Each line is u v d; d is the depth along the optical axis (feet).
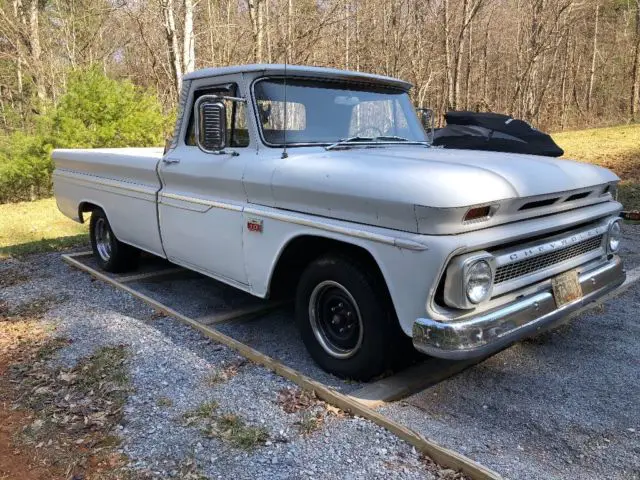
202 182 13.79
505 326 9.52
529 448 9.04
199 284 18.62
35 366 12.80
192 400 10.81
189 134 14.78
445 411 10.18
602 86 136.26
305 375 11.68
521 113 86.99
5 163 51.06
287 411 10.25
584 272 11.73
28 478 8.93
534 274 10.47
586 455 8.84
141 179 16.52
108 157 17.98
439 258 8.89
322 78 13.26
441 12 79.20
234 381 11.46
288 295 14.74
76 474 8.90
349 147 12.76
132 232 17.39
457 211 8.88
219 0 67.05
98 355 12.98
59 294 17.94
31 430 10.22
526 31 91.15
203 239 14.07
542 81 106.42
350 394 10.66
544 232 10.32
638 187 34.12
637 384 11.12
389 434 9.39
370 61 78.33
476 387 11.08
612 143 55.88
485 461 8.63
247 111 12.64
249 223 12.42
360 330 10.81
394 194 9.41
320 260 11.29
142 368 12.23
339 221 10.52
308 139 12.76
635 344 13.01
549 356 12.44
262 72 12.53
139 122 48.21
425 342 9.14
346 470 8.54
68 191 20.86
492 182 9.53
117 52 94.27
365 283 10.43
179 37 53.06
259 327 14.70
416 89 80.43
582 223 11.69
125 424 10.16
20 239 31.68
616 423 9.74
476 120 24.26
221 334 13.44
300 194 11.13
